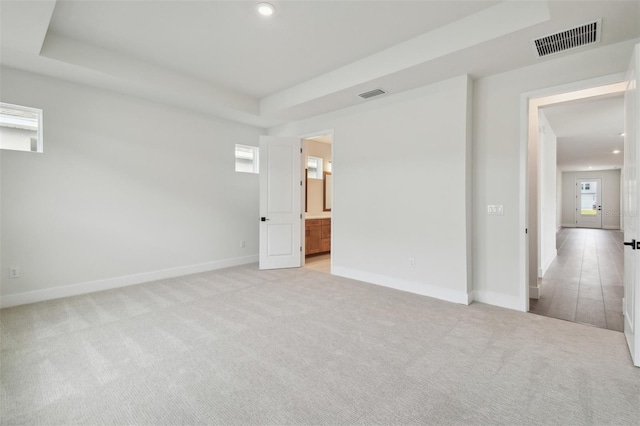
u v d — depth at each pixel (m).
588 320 2.82
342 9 2.52
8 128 3.20
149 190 4.15
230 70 3.73
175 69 3.71
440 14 2.60
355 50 3.24
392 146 3.86
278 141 4.98
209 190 4.83
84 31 2.89
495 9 2.48
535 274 3.51
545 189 4.86
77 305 3.19
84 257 3.61
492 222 3.24
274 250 4.96
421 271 3.62
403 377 1.91
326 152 7.05
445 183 3.39
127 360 2.11
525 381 1.86
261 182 4.90
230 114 4.72
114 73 3.29
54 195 3.40
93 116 3.65
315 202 6.81
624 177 2.57
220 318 2.86
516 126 3.06
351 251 4.37
